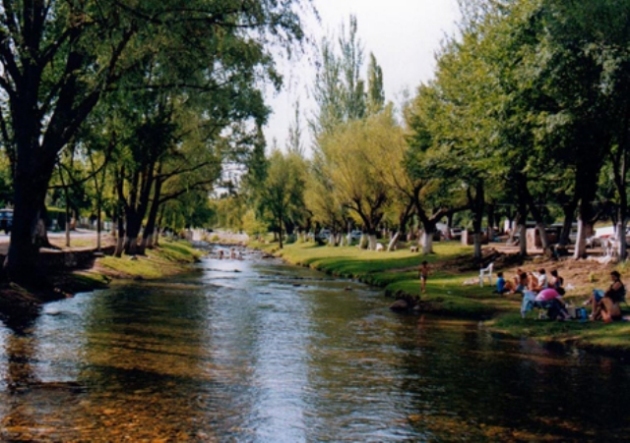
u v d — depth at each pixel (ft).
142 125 122.62
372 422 39.47
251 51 88.74
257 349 62.85
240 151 171.83
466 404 43.96
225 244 537.65
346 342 68.80
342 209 280.10
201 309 94.89
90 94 87.45
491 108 111.04
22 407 39.27
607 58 86.79
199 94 99.81
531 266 130.21
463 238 233.14
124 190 196.54
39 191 96.07
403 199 215.10
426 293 107.55
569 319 79.25
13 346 57.93
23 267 94.89
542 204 184.44
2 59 94.12
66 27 86.74
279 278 170.71
